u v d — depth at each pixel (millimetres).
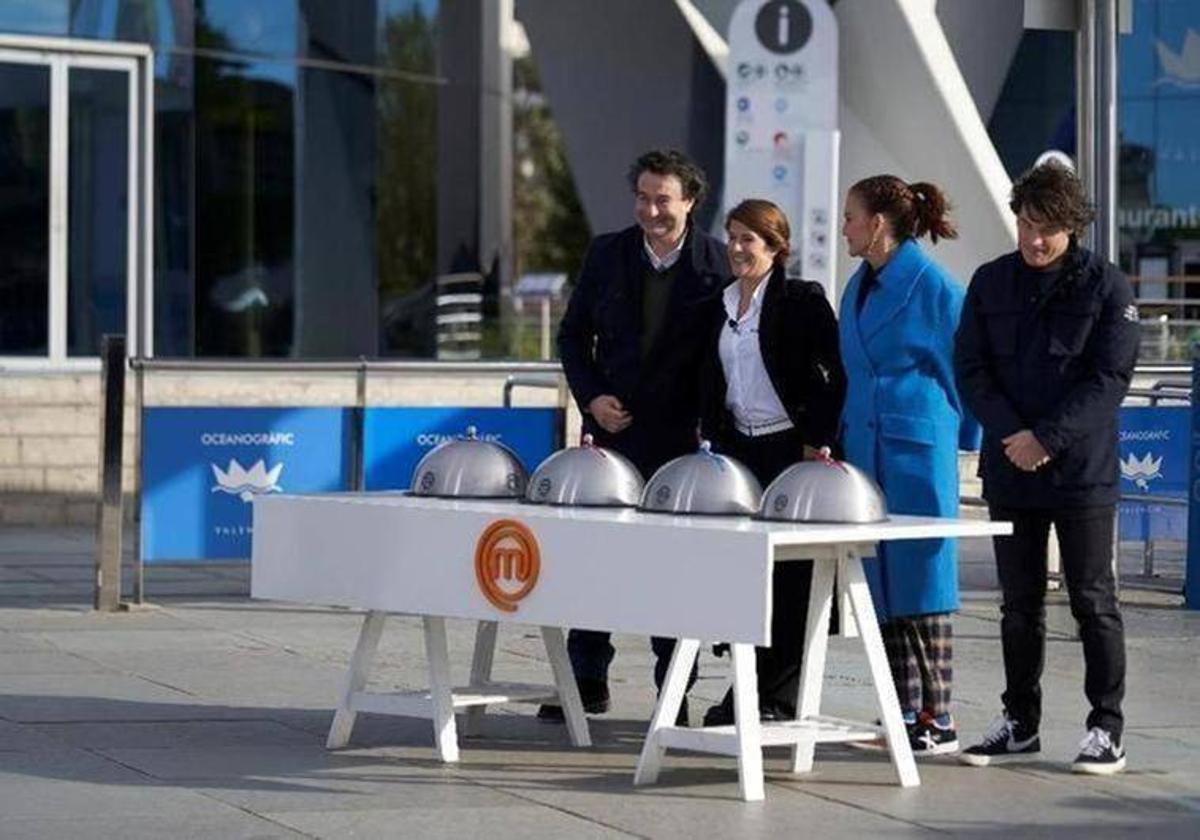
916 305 10094
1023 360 9727
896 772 9602
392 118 24969
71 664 12500
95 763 9703
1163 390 16266
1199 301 26906
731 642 8766
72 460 20781
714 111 28000
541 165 58719
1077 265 9680
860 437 10156
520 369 15750
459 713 10781
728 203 23406
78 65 22281
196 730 10547
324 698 11492
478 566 9453
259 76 23578
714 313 10578
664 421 10672
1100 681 9828
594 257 10797
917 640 10211
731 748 9188
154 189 22719
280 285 23797
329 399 21156
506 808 8953
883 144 23656
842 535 8891
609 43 28219
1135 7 27312
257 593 10258
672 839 8445
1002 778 9688
